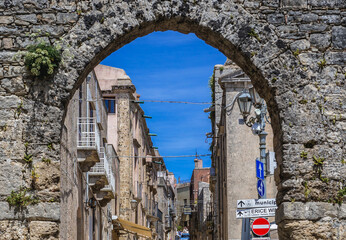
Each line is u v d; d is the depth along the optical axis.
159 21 13.87
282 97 13.52
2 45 13.52
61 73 13.41
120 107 42.38
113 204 39.25
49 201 12.98
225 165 28.50
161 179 72.12
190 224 95.88
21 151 13.14
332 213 13.06
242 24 13.72
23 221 12.87
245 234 19.44
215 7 13.78
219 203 34.78
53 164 13.11
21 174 13.06
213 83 36.44
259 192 17.92
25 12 13.63
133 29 13.69
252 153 27.33
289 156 13.30
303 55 13.70
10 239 12.78
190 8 13.73
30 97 13.31
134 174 46.16
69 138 20.44
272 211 17.23
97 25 13.60
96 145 24.25
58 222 12.99
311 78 13.63
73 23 13.62
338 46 13.76
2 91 13.36
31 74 13.39
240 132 27.45
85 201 25.69
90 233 27.38
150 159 56.47
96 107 29.62
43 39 13.52
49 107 13.30
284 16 13.82
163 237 74.94
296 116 13.45
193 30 14.17
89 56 13.49
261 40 13.70
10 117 13.26
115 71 43.53
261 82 13.90
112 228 38.03
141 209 50.62
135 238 48.03
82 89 25.38
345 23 13.84
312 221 13.05
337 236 12.98
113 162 35.91
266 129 27.03
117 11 13.67
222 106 29.97
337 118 13.48
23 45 13.54
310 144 13.37
